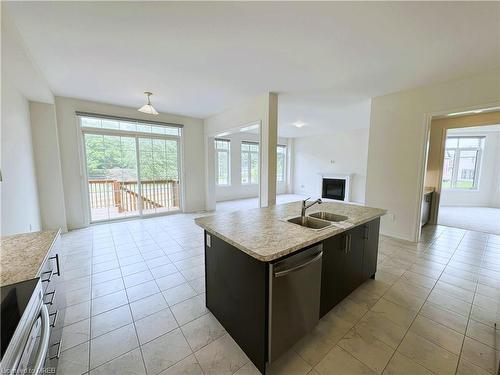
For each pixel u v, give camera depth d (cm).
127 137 490
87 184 445
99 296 215
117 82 328
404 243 353
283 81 323
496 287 229
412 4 167
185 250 330
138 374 135
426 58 251
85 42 221
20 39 208
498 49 229
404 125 355
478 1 161
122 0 163
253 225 180
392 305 200
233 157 795
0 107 235
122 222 485
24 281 98
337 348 154
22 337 76
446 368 138
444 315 187
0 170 212
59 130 400
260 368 135
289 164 953
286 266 132
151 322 180
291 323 141
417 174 347
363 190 725
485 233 409
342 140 777
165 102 433
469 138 698
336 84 332
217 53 244
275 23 192
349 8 172
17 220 263
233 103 439
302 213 216
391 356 147
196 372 137
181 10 175
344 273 192
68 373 135
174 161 565
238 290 151
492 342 158
